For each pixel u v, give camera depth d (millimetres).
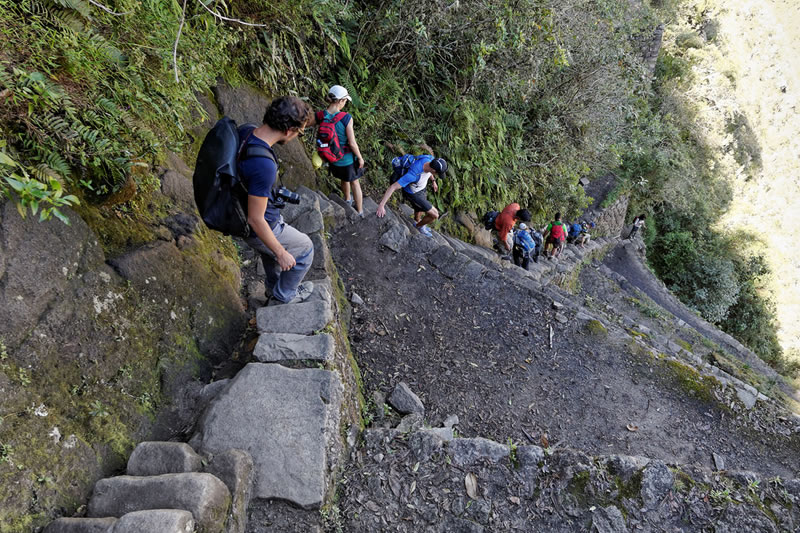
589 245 15195
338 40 6039
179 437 2695
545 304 5219
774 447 4156
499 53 8359
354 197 5734
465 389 4113
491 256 8617
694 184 20688
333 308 3676
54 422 2197
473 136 8711
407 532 2564
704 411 4387
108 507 2102
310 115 2455
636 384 4512
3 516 1884
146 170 3189
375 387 3910
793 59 30500
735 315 21094
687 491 2715
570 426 4020
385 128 7504
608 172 17578
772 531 2570
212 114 4602
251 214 2457
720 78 25172
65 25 2586
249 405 2707
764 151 26281
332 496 2619
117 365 2584
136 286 2820
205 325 3207
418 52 7227
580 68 11016
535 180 11711
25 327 2201
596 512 2641
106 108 2752
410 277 5211
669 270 20859
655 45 19531
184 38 3660
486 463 2844
